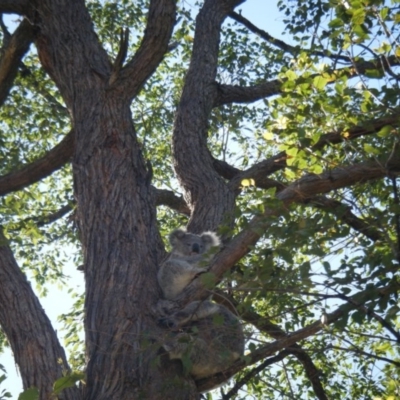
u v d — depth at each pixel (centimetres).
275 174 1117
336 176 694
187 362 625
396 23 662
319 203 688
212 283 607
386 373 761
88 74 866
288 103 677
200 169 922
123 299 710
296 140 668
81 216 781
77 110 847
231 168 1047
